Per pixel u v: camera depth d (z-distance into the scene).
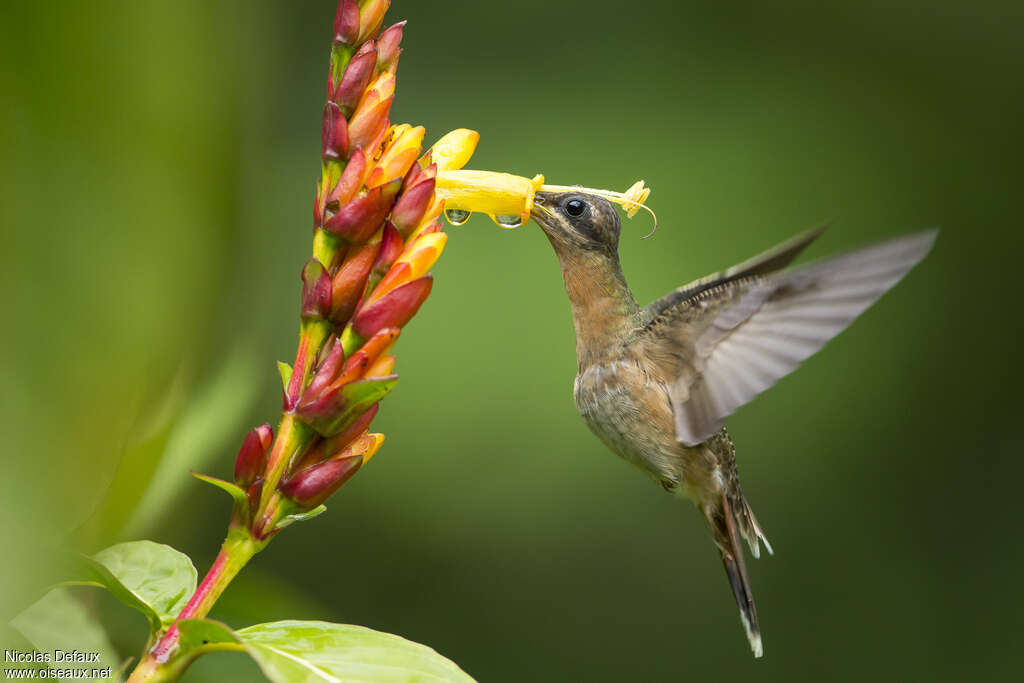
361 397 2.92
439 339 10.88
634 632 11.41
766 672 11.73
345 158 3.07
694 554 11.51
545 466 10.91
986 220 13.48
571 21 13.27
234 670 3.44
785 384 12.45
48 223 0.82
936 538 12.41
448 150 4.02
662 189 12.36
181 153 0.85
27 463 0.82
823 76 13.58
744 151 12.82
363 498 10.79
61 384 0.82
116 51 0.83
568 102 12.92
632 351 6.57
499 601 11.05
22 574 0.84
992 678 11.84
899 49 13.76
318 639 2.84
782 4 13.59
